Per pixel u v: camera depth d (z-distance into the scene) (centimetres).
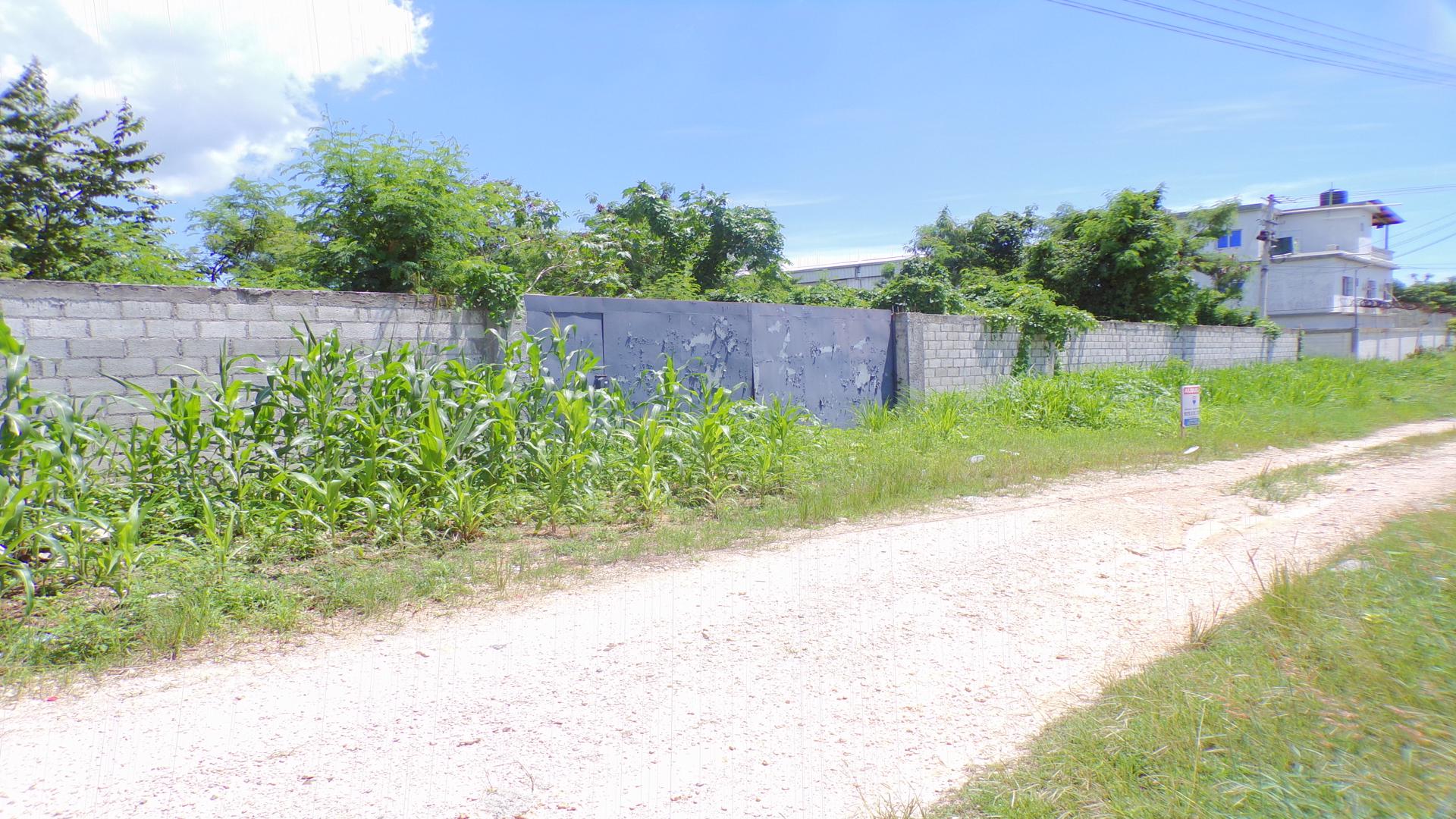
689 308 1054
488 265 878
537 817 267
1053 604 477
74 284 615
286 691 359
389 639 421
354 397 726
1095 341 1755
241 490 571
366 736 319
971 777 293
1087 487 829
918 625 444
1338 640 373
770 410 884
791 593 494
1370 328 3703
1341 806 250
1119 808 256
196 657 392
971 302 1711
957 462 930
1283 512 696
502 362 866
